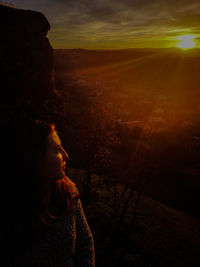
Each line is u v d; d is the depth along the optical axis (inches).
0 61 328.5
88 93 4148.6
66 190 31.9
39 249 26.0
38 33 407.2
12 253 24.3
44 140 27.1
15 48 358.0
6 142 24.0
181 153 1364.4
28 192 24.0
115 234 212.4
